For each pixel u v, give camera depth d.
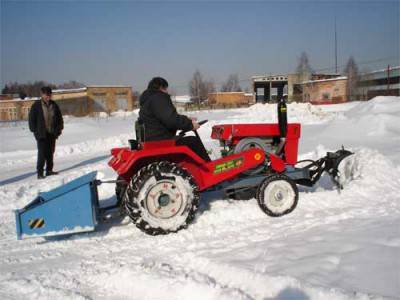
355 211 4.01
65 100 38.84
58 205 3.62
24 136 14.52
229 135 4.65
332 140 9.08
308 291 2.39
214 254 3.12
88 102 38.00
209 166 4.16
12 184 7.04
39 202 3.71
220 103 46.78
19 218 3.54
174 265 3.03
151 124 4.00
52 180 7.20
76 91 38.44
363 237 3.15
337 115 15.16
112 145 11.78
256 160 4.34
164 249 3.42
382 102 13.39
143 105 4.07
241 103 46.59
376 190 4.72
